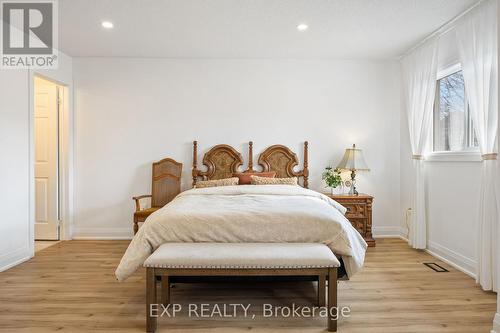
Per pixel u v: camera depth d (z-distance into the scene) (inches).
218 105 177.9
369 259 138.6
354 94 179.6
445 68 135.9
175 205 112.2
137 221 157.6
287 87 178.5
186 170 177.9
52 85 172.1
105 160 176.9
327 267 82.0
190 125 177.5
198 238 92.8
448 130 141.9
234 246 89.0
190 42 153.2
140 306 94.2
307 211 98.0
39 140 173.3
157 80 176.9
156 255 82.3
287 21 129.6
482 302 96.4
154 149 177.3
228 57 175.2
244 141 178.4
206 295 101.3
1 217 125.3
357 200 161.9
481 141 106.1
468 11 118.1
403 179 176.6
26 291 104.8
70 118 173.8
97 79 175.8
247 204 112.4
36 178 173.2
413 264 131.8
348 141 179.9
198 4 115.6
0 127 125.3
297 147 179.2
